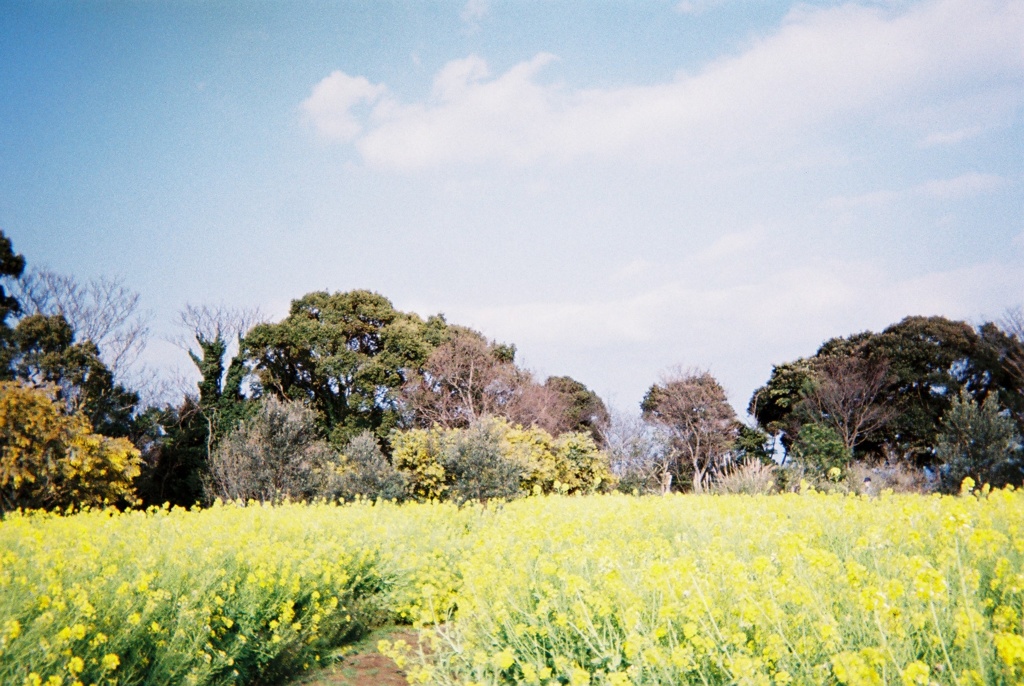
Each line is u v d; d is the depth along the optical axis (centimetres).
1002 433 1939
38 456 1914
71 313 2847
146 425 2764
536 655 383
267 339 3161
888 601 289
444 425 3219
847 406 3406
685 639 327
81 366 2570
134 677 454
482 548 589
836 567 349
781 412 3956
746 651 299
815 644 292
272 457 1741
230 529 782
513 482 1627
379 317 3534
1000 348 3081
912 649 288
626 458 2869
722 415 3500
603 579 414
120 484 2038
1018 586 299
